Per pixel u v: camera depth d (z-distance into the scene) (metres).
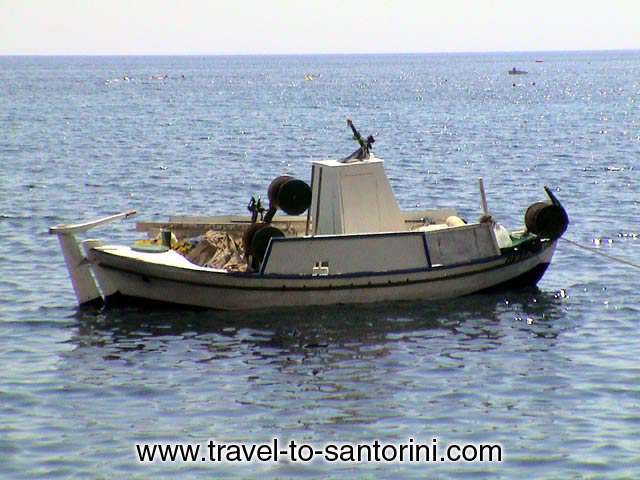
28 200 53.72
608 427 22.06
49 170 68.38
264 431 21.97
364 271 30.06
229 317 29.42
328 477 19.95
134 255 29.75
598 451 20.91
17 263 37.16
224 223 32.78
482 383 24.69
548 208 32.06
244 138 99.25
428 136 102.81
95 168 70.00
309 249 29.62
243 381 24.73
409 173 69.00
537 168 71.56
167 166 72.31
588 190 58.97
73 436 21.56
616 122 122.56
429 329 28.59
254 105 163.00
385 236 30.19
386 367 25.72
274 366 25.72
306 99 184.62
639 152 83.62
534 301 31.69
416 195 58.22
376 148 88.25
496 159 78.31
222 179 65.69
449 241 30.98
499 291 32.00
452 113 143.38
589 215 48.91
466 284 31.25
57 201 53.75
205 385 24.48
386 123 122.94
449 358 26.39
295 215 32.28
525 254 31.86
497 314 30.16
